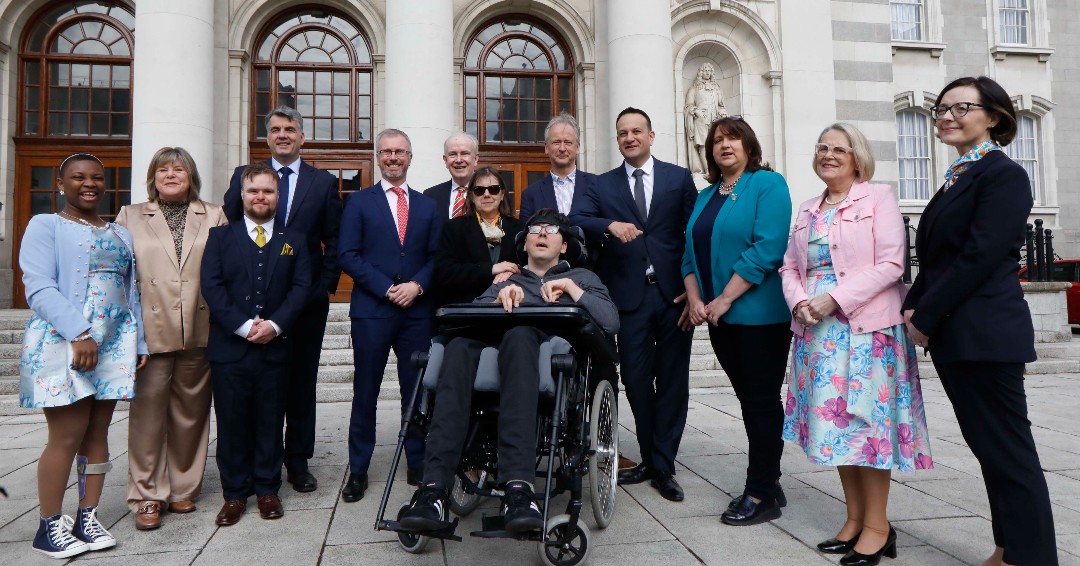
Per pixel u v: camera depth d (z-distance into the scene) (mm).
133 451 3396
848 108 12719
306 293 3619
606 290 3383
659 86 10289
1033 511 2389
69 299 3004
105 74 10867
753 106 12125
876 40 12930
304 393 3973
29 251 2955
